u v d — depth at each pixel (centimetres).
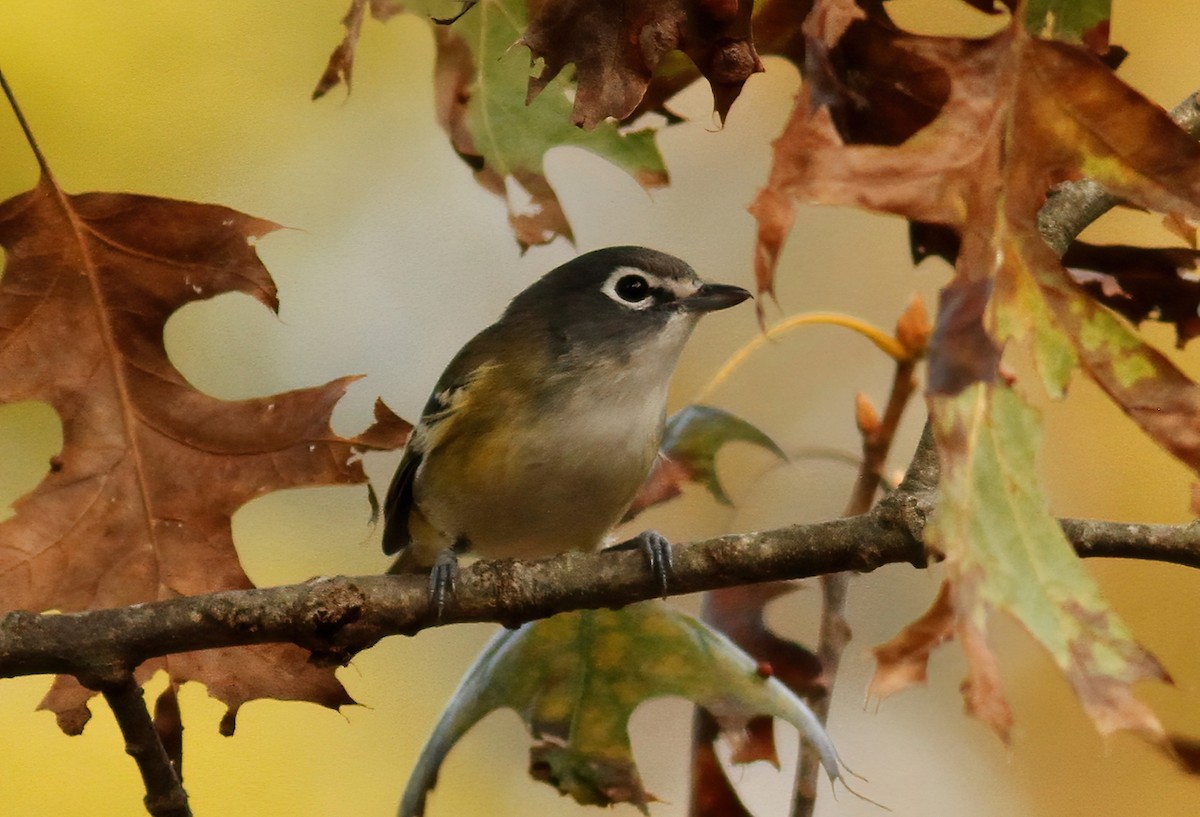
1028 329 504
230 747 1298
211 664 784
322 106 1418
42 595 774
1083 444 1391
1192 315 765
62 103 1328
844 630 858
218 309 1495
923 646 461
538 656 830
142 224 775
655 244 1575
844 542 736
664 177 809
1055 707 1300
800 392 1482
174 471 791
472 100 804
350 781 1307
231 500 789
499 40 794
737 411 1471
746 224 1567
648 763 1445
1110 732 454
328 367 1497
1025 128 529
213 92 1377
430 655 1370
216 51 1374
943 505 472
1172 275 763
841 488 1352
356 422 1478
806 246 1533
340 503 1374
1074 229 770
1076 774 1323
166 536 789
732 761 801
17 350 775
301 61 1402
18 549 775
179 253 780
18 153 1309
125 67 1352
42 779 1225
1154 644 1300
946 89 570
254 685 784
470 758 1361
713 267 1552
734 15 545
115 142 1343
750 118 1566
